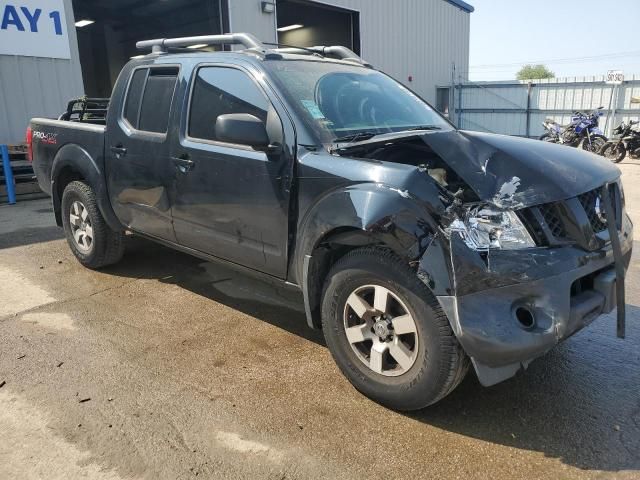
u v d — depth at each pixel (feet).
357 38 56.49
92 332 12.69
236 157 11.29
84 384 10.40
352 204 9.19
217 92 12.15
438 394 8.83
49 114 33.45
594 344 12.05
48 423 9.18
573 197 9.06
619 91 64.54
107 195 15.26
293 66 11.99
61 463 8.23
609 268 9.61
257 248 11.35
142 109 13.99
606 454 8.42
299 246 10.34
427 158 11.05
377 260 9.09
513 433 8.96
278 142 10.64
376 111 12.21
